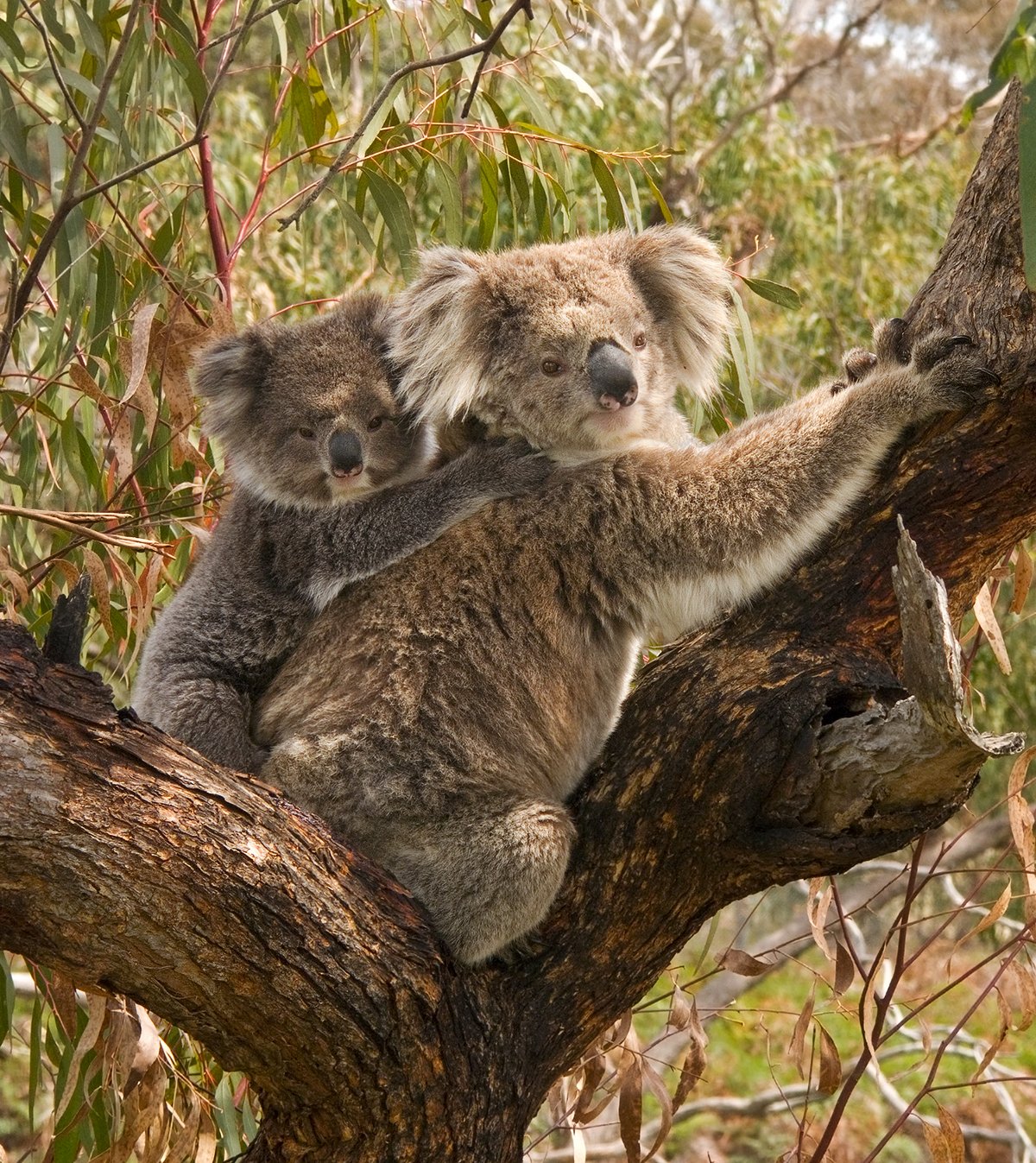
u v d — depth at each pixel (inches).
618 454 301.6
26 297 326.6
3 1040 338.6
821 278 748.0
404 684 279.4
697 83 943.0
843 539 267.3
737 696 256.1
